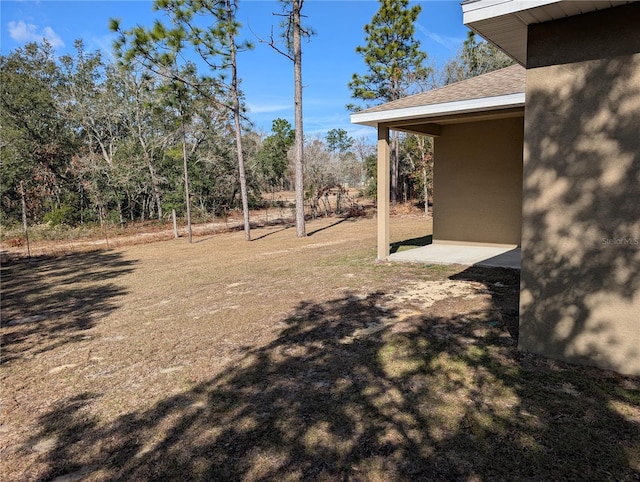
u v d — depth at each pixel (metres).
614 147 2.63
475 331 3.65
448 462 1.95
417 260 7.09
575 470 1.84
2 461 2.23
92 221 20.14
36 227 18.12
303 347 3.57
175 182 18.69
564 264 2.88
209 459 2.12
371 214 19.70
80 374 3.36
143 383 3.10
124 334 4.32
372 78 19.84
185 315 4.85
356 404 2.55
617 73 2.58
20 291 7.17
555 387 2.59
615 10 2.57
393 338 3.62
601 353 2.78
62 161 20.52
